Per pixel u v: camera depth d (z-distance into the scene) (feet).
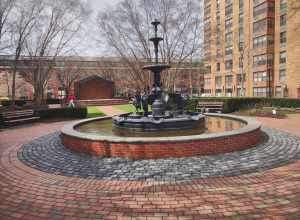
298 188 15.64
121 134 27.84
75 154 23.89
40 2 69.77
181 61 89.15
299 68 119.34
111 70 162.09
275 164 20.12
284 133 33.09
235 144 23.54
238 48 145.79
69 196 15.42
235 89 156.15
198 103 66.85
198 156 22.06
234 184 16.48
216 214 12.88
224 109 65.77
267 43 133.18
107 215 13.12
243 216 12.61
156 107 32.60
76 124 33.37
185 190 15.79
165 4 79.77
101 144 22.84
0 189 16.67
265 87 135.64
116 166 20.30
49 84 146.51
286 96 125.18
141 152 21.77
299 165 19.88
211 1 174.19
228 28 160.04
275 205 13.61
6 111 49.78
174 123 28.96
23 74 83.66
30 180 18.12
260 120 49.24
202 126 32.01
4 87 161.38
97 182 17.44
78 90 141.38
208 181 17.07
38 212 13.60
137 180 17.58
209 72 180.34
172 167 19.69
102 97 146.30
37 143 29.91
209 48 96.58
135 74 87.15
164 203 14.21
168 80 85.56
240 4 149.69
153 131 28.71
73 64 131.75
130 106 107.04
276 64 132.26
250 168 19.26
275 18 132.57
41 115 56.08
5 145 29.86
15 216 13.21
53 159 22.81
